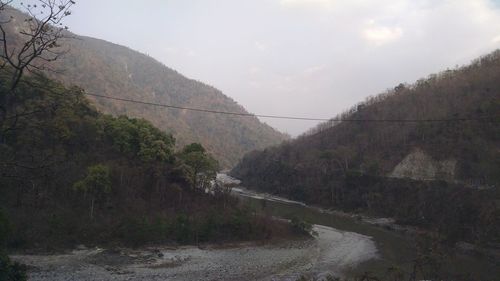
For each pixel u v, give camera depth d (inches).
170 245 1758.1
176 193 2213.3
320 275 1461.6
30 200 1649.9
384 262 1713.8
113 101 6205.7
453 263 1673.2
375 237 2368.4
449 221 2378.2
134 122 2511.1
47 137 1737.2
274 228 2160.4
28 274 1208.8
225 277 1384.1
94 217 1777.8
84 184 1802.4
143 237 1705.2
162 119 7810.0
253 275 1434.5
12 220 1469.0
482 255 1875.0
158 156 2359.7
